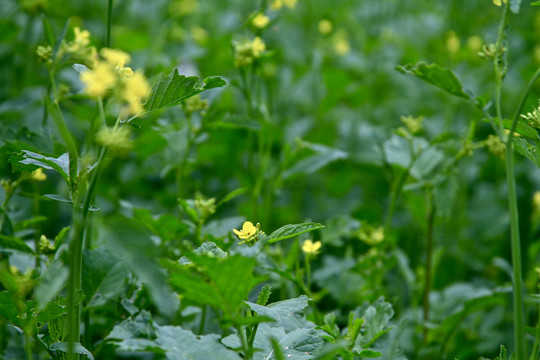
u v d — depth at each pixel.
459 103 1.78
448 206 1.25
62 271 1.02
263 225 1.38
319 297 1.27
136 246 0.98
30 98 1.45
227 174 1.64
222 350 1.04
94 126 1.15
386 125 1.92
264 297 1.06
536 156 1.10
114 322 1.19
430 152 1.31
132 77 1.02
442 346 1.25
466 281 1.54
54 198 1.04
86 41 1.15
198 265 1.00
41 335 1.09
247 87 1.32
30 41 1.75
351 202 1.72
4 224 1.17
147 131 1.33
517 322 1.07
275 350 0.98
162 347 1.03
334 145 1.83
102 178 1.55
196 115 1.32
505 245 1.58
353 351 1.10
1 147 1.18
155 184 1.64
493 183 1.78
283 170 1.35
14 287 1.06
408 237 1.57
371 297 1.29
